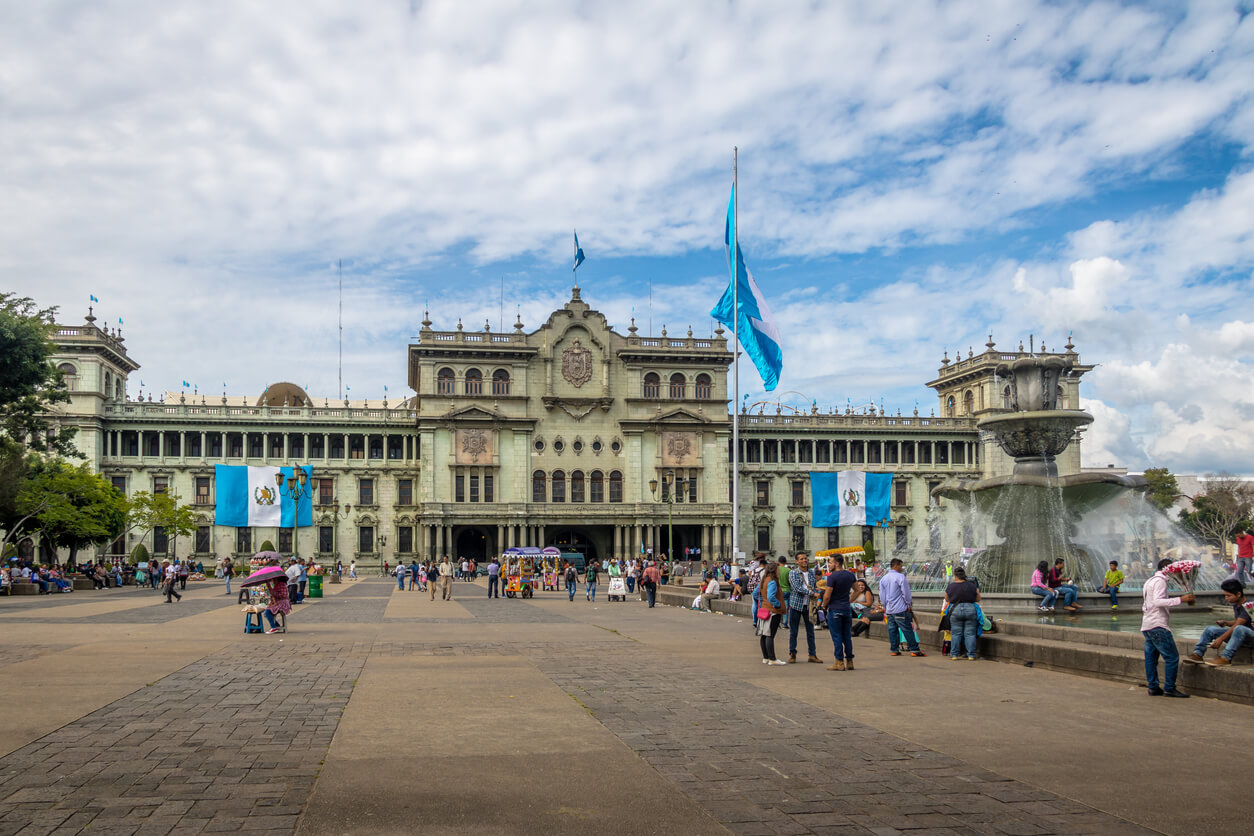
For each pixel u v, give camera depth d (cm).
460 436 12044
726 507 12300
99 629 3434
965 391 13838
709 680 2152
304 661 2475
